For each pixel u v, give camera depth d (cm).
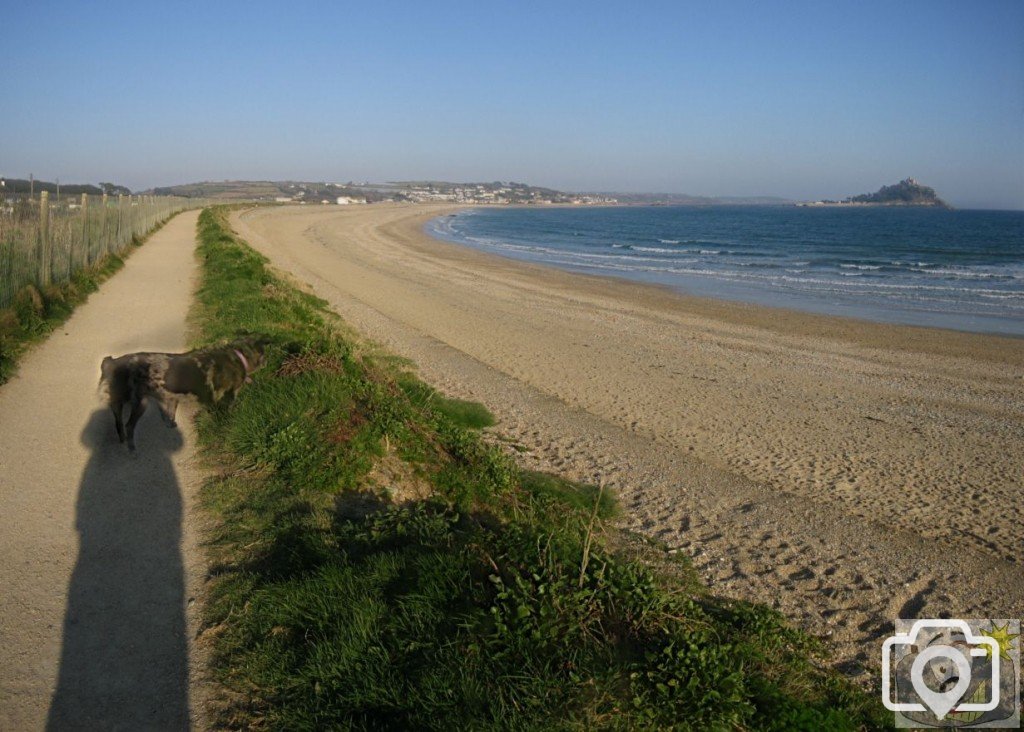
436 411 1038
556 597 427
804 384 1441
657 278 3447
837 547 734
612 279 3356
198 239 3091
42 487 585
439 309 2214
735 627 545
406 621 419
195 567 488
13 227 1155
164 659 397
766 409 1250
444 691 366
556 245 5906
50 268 1346
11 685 367
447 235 6919
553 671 386
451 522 605
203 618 434
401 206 16062
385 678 377
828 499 866
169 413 705
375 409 781
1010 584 670
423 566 464
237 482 618
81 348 1036
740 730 394
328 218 7975
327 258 3653
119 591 455
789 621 588
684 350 1747
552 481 840
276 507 573
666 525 773
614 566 481
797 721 407
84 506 561
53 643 401
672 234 7875
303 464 646
